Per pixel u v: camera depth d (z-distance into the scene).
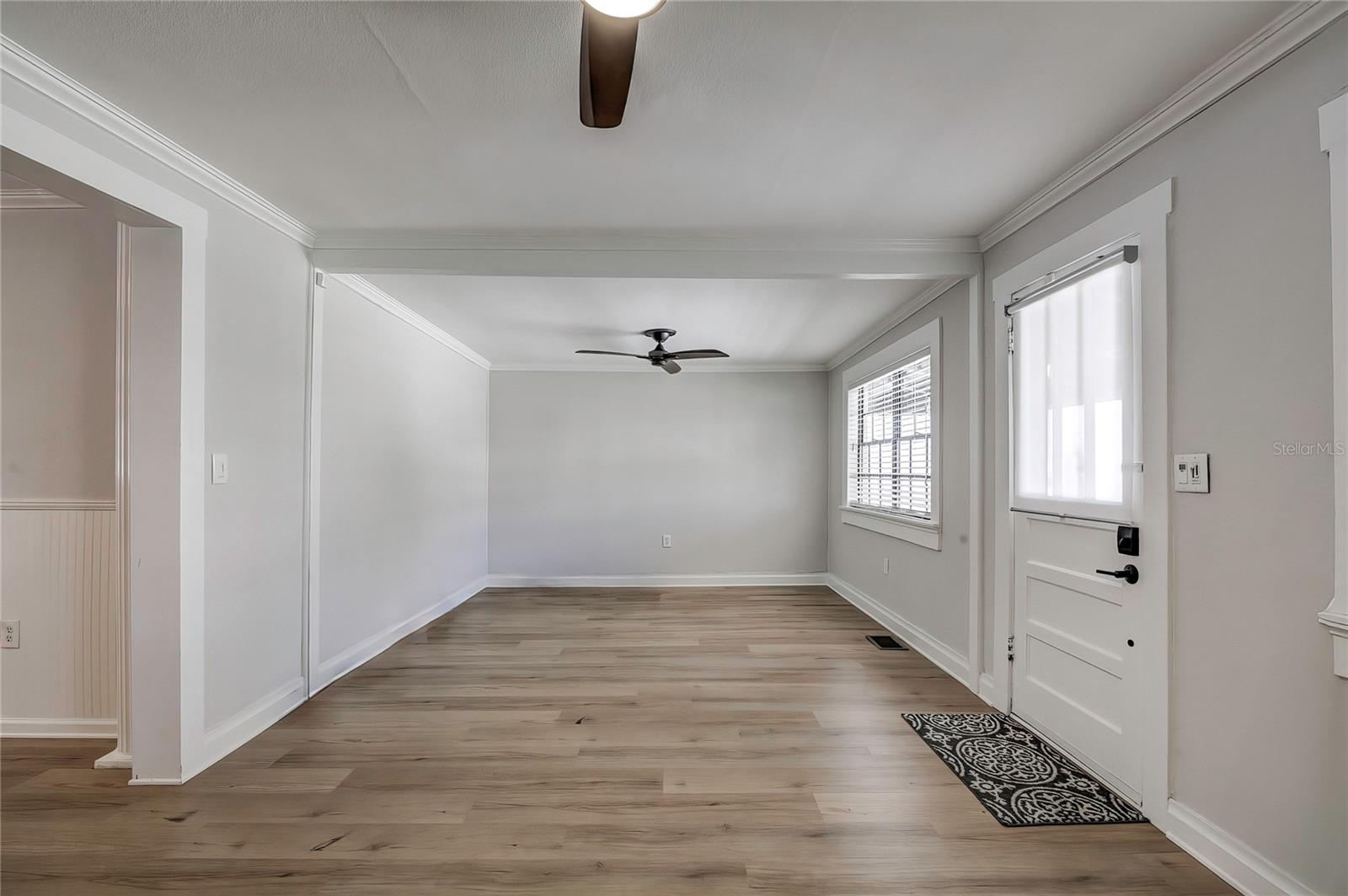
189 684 2.32
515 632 4.52
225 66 1.75
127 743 2.43
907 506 4.43
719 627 4.66
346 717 2.91
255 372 2.71
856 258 3.13
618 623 4.77
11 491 2.65
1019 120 2.02
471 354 5.74
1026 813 2.08
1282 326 1.58
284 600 2.95
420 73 1.78
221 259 2.48
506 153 2.26
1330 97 1.47
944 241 3.12
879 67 1.74
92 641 2.64
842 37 1.61
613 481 6.40
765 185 2.51
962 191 2.56
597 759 2.49
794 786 2.27
